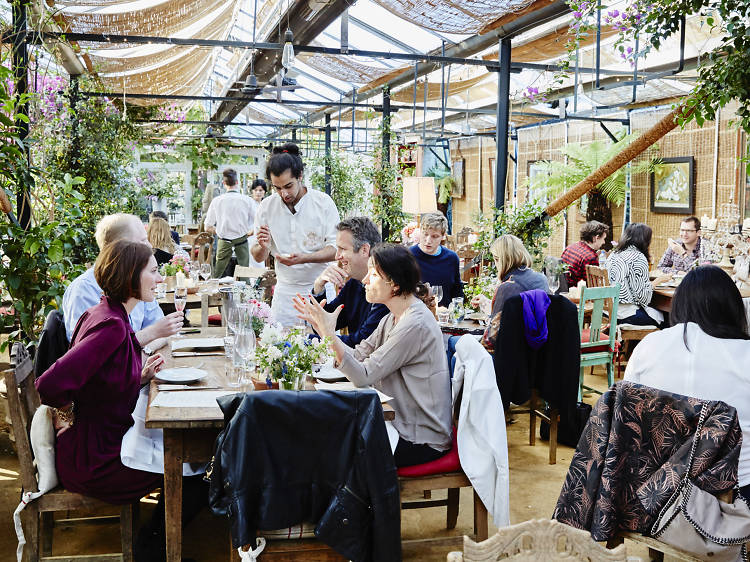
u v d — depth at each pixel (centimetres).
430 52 966
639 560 169
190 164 1841
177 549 270
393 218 1227
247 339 298
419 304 307
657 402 241
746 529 230
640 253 621
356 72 1182
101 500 277
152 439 288
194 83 1463
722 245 686
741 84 396
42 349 325
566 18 814
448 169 1917
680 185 1048
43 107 763
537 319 427
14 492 395
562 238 1315
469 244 1084
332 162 1653
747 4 392
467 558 163
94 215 974
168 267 609
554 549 168
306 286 480
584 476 252
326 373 317
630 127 1168
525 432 523
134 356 288
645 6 494
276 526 238
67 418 273
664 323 632
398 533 246
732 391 255
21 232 482
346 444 241
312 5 679
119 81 1210
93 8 719
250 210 997
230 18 965
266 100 1267
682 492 232
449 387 308
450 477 294
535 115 1373
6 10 613
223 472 235
